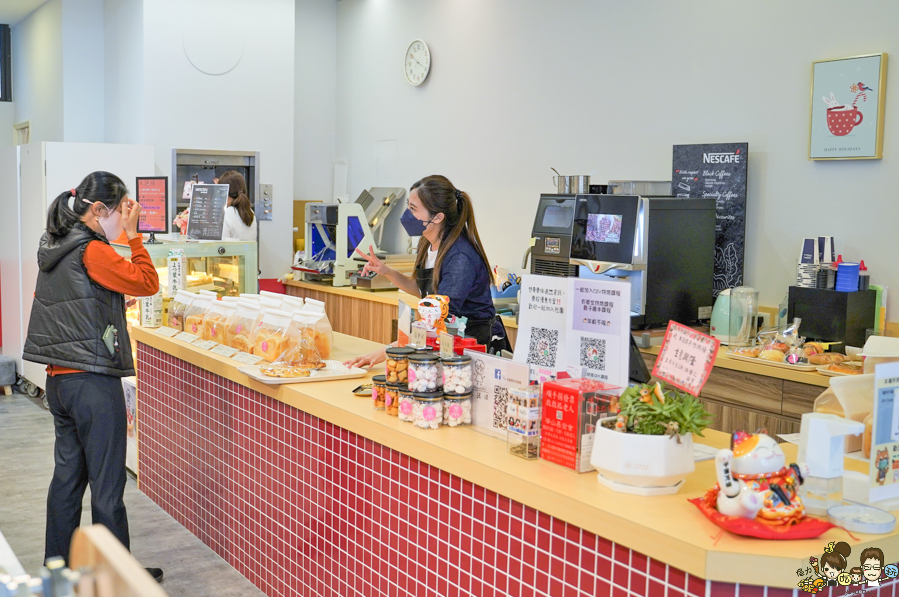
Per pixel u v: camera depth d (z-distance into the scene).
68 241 3.02
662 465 1.82
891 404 1.82
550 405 2.09
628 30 5.20
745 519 1.63
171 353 3.93
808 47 4.24
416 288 3.81
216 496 3.67
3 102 9.80
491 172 6.38
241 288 4.68
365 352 3.70
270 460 3.21
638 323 4.25
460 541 2.24
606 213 4.34
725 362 3.87
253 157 7.45
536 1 5.87
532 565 2.01
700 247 4.47
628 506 1.79
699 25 4.77
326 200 8.32
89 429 3.10
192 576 3.47
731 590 1.58
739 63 4.58
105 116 7.84
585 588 1.87
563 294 2.32
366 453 2.63
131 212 3.18
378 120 7.64
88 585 1.06
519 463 2.10
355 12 7.88
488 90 6.35
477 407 2.45
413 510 2.43
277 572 3.21
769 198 4.47
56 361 3.05
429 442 2.28
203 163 7.23
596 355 2.23
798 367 3.56
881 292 3.88
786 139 4.38
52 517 3.23
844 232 4.14
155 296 4.35
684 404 1.85
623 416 1.89
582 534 1.87
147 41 6.86
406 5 7.18
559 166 5.78
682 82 4.89
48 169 6.13
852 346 3.78
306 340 3.28
